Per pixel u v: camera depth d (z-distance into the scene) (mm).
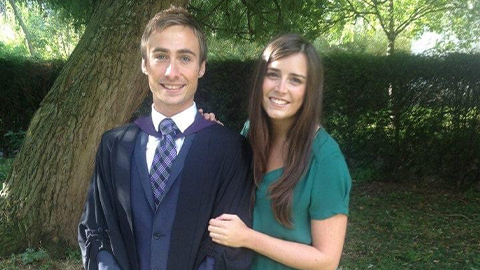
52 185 3918
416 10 11812
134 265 1827
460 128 6961
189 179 1856
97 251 1890
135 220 1845
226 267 1797
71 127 3861
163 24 1881
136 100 4004
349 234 5082
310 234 1837
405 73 7109
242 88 8422
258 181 1873
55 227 3982
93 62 3859
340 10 10539
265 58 1860
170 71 1846
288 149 1837
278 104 1810
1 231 3900
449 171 7109
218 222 1776
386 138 7387
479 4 10711
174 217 1821
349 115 7500
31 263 3811
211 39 7598
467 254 4555
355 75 7344
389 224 5441
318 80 1816
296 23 7125
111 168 1928
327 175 1760
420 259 4395
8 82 8844
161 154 1884
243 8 7023
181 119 1940
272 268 1869
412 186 7250
